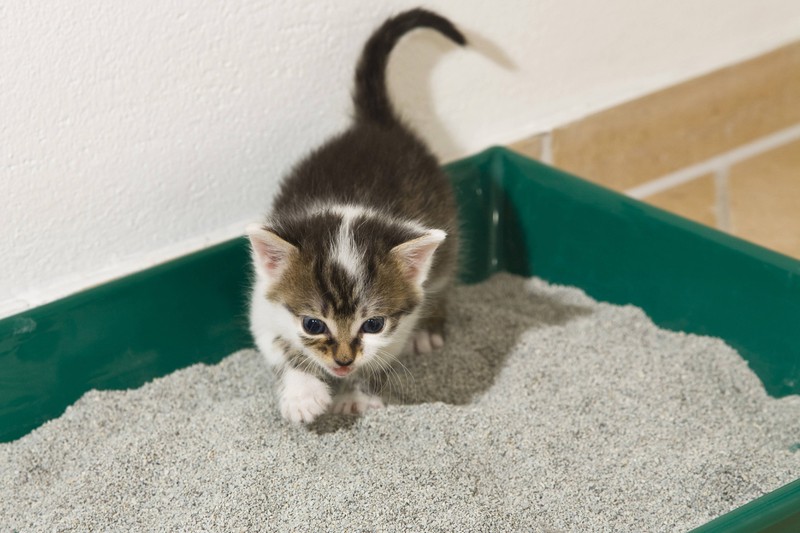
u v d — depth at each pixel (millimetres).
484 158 881
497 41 871
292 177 806
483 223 896
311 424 757
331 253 745
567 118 910
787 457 743
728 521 665
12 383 770
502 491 726
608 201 842
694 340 821
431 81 860
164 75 777
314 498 715
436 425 754
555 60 897
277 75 808
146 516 719
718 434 759
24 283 780
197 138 798
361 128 824
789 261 779
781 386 790
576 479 734
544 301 871
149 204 797
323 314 744
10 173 757
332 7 809
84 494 729
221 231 823
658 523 713
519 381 792
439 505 712
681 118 962
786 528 673
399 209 788
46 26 742
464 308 857
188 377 808
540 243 885
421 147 829
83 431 772
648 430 760
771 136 1019
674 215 823
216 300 814
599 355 810
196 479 730
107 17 754
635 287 847
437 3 840
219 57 788
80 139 768
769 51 982
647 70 939
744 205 978
